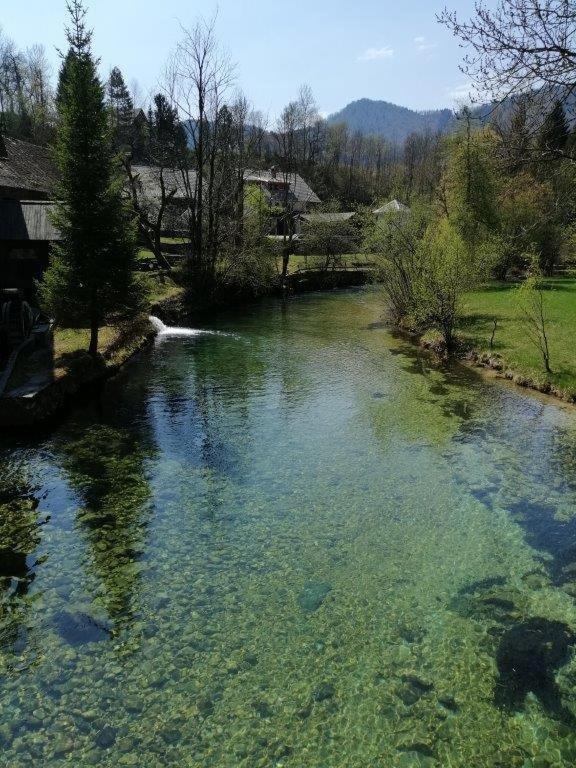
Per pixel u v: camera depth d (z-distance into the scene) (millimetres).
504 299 32094
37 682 7055
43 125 59750
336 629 7980
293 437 14766
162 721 6551
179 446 14109
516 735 6367
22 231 21766
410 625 8062
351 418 16125
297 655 7508
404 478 12492
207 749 6215
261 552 9789
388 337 27234
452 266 22844
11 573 9156
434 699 6836
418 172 87125
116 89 74250
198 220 33969
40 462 13047
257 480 12398
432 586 8906
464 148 40375
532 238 37188
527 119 10695
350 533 10383
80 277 17984
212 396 17984
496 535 10305
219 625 8055
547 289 35188
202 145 33594
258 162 53750
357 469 12930
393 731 6426
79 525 10555
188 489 11969
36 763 6051
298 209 61344
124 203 19469
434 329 25797
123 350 22078
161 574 9188
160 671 7238
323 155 99250
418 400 17625
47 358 18516
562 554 9711
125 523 10648
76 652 7531
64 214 17766
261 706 6742
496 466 13070
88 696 6871
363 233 31672
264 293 40844
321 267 47188
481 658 7441
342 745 6262
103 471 12688
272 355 23516
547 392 18000
